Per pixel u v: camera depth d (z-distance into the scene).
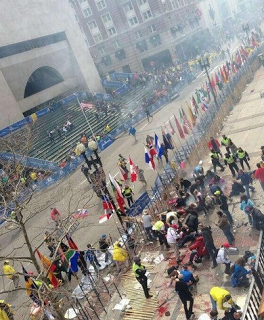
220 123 26.23
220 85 31.09
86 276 14.08
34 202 25.25
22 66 45.34
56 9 51.81
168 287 12.38
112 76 61.03
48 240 13.97
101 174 18.16
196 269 12.55
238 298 10.38
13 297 15.26
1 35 42.72
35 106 47.25
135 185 23.00
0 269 18.14
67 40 53.22
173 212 15.05
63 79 53.19
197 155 21.86
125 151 31.23
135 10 67.19
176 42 67.88
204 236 12.05
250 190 15.96
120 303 12.34
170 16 67.44
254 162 18.86
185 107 38.53
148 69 70.69
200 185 17.33
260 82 34.62
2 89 41.25
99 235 17.94
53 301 10.79
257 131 22.92
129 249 15.25
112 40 71.88
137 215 17.23
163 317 11.16
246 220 14.09
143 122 39.56
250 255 11.27
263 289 8.73
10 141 28.86
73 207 22.28
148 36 67.88
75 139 38.06
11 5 44.97
